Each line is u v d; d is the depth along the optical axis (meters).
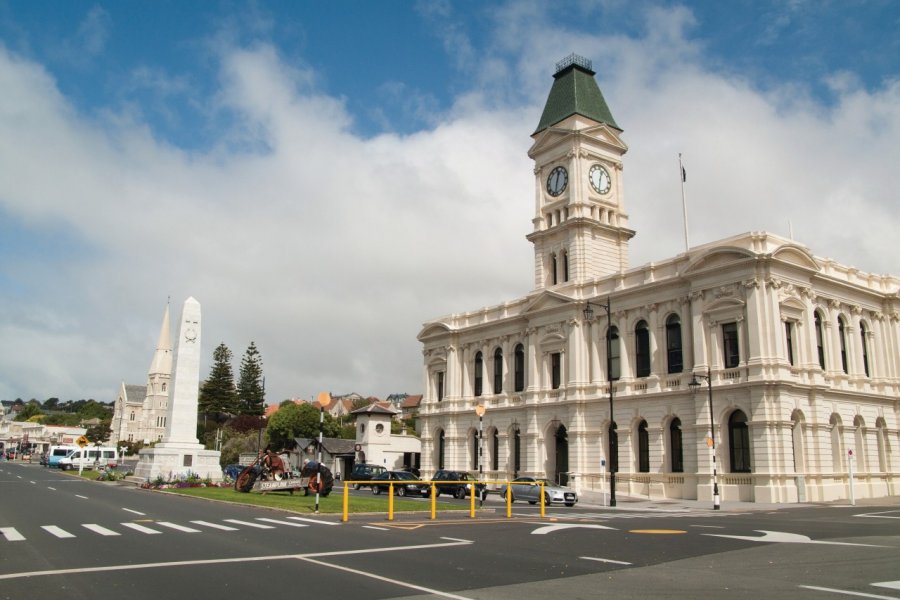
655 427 57.88
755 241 52.72
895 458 60.81
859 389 58.91
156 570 16.08
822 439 52.53
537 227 76.00
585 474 63.00
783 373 50.28
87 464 105.88
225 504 37.72
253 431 133.25
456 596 13.36
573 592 13.84
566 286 67.94
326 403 36.66
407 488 59.53
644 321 61.34
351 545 20.72
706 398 53.50
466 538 22.95
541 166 76.56
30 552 18.97
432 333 86.50
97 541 21.28
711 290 54.78
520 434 71.00
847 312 60.31
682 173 65.12
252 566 16.67
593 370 64.38
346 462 99.25
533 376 70.12
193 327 63.59
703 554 19.34
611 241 72.88
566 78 76.38
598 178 73.44
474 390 80.38
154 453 60.28
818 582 15.00
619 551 19.92
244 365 157.12
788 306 52.88
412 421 184.62
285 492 47.72
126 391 194.88
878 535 24.52
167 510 33.25
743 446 51.62
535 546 20.94
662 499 54.25
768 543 21.94
